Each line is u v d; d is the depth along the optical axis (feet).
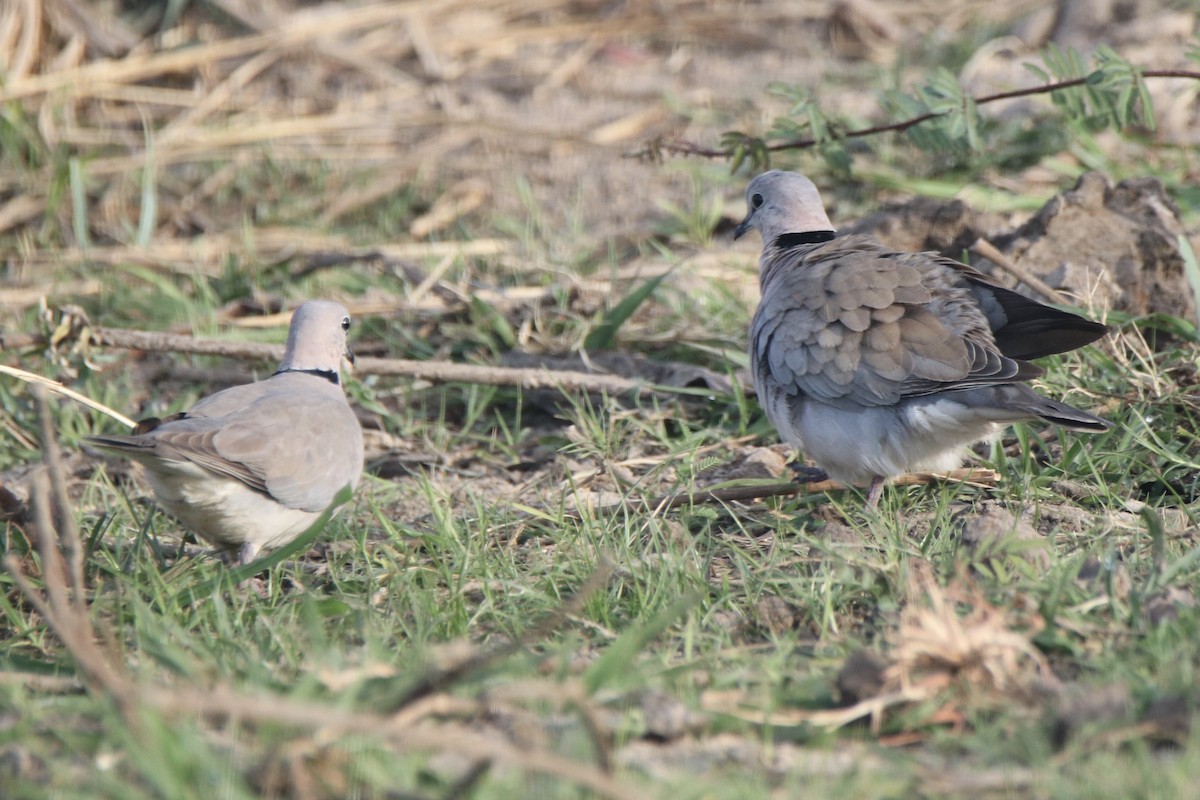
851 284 33.55
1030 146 57.26
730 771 21.45
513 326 48.42
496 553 32.68
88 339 43.32
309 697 22.52
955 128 43.04
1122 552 30.25
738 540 33.73
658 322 48.60
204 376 47.01
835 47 74.79
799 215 39.22
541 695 20.54
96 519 35.70
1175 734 21.56
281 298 50.47
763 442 40.70
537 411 45.50
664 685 24.25
